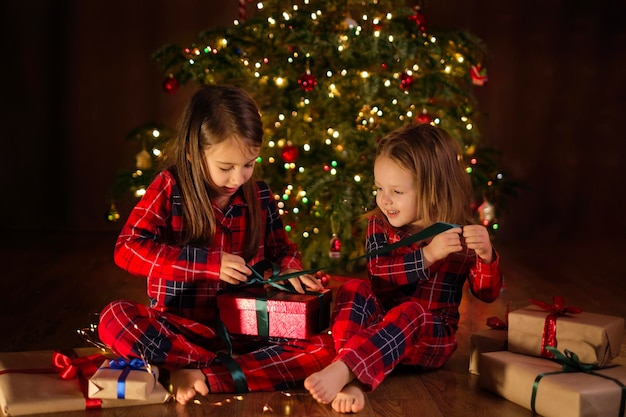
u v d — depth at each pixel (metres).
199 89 2.05
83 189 4.88
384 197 2.10
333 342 2.06
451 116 3.58
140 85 4.82
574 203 4.88
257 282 2.03
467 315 2.85
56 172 4.86
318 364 2.02
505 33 4.79
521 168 4.87
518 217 4.89
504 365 1.93
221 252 2.00
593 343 1.90
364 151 3.39
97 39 4.78
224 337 2.01
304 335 1.97
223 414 1.82
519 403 1.88
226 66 3.38
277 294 2.04
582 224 4.90
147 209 2.04
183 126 2.04
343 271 3.62
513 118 4.84
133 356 1.93
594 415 1.72
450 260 2.15
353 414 1.83
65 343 2.46
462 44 3.66
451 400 1.93
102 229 4.89
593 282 3.52
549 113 4.84
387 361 1.90
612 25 4.78
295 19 3.39
